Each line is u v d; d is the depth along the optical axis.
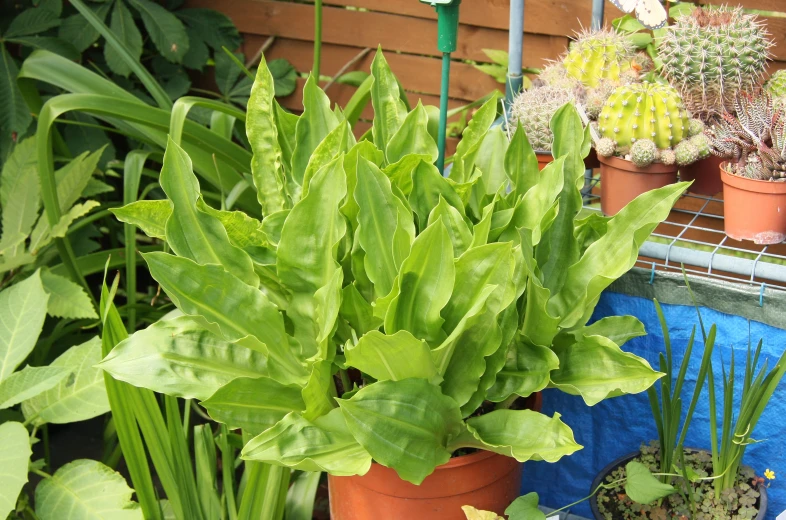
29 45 2.04
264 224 0.97
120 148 2.34
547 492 1.30
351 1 2.27
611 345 0.89
